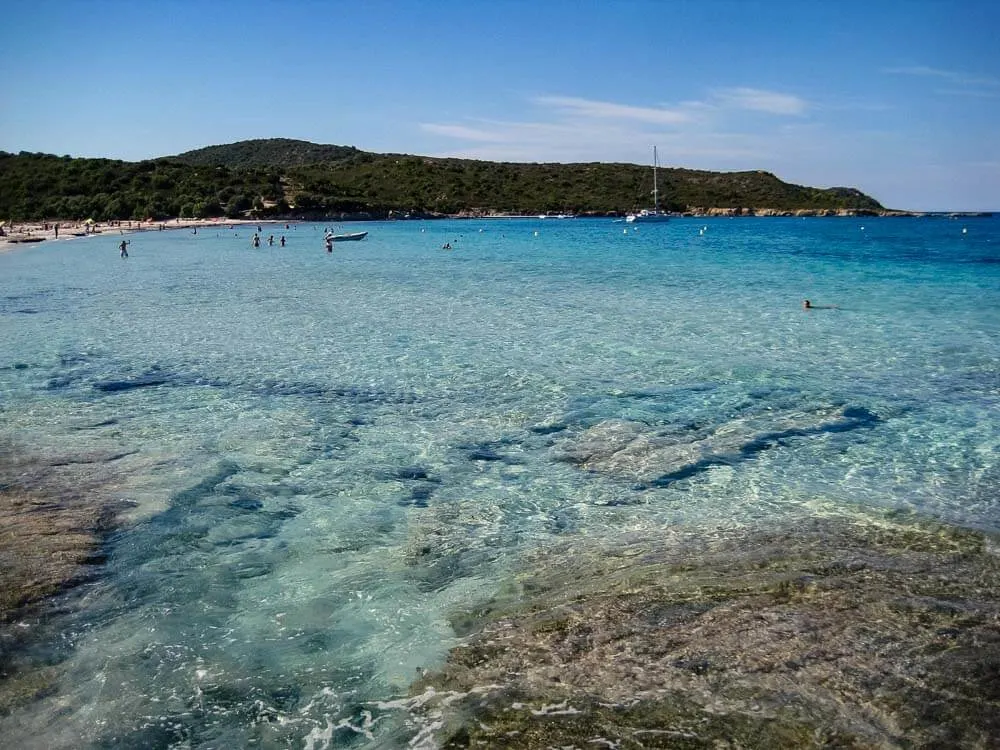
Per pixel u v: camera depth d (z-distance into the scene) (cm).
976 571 675
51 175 12400
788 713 475
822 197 17038
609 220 13250
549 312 2312
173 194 11988
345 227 10388
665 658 539
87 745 477
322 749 471
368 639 595
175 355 1684
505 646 571
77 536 768
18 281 3409
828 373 1471
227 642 592
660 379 1430
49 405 1277
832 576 664
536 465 998
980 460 1001
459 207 14225
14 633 595
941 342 1788
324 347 1769
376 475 962
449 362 1595
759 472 963
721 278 3362
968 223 12612
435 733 478
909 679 506
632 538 774
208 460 1009
